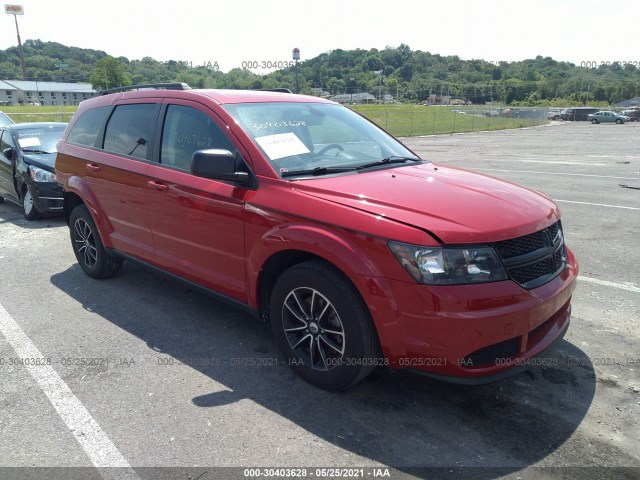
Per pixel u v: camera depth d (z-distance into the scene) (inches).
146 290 202.1
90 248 212.1
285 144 144.8
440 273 105.0
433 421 117.6
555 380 134.4
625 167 584.7
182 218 155.5
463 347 104.7
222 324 170.6
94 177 193.6
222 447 109.4
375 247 110.2
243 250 138.4
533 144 1053.2
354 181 132.0
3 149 368.5
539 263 118.0
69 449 109.5
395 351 110.8
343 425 116.3
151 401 126.5
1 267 235.0
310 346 129.7
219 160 130.7
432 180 135.9
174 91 167.6
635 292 193.3
